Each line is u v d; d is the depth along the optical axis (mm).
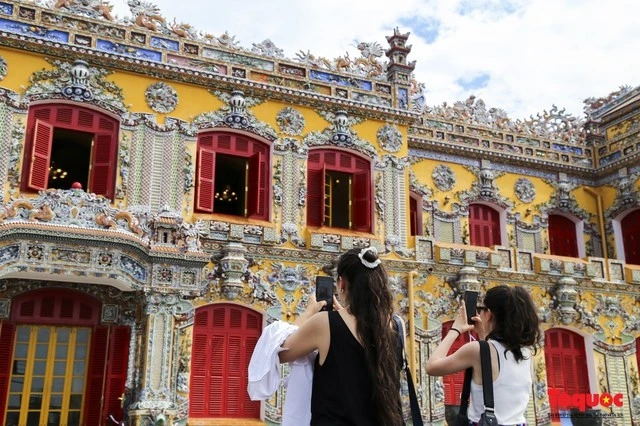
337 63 21516
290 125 20203
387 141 21469
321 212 20141
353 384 4125
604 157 27062
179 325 17062
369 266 4484
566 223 26922
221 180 22594
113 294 17328
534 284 22547
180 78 18984
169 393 16047
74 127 17750
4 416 15922
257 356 4312
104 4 18672
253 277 18516
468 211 25000
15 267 14672
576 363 22781
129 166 17891
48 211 15234
